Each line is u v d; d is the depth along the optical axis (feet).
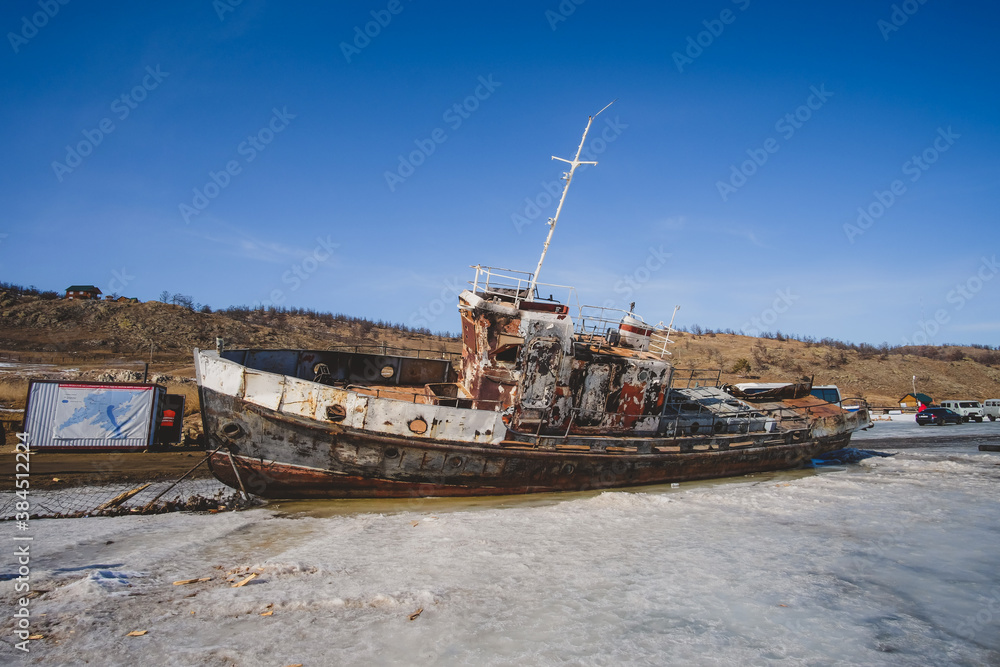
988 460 72.69
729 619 25.03
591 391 50.52
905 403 199.72
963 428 123.95
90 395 57.41
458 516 41.50
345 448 42.32
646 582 29.07
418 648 21.81
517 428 47.91
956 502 47.70
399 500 45.14
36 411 55.93
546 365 48.19
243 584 27.48
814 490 52.75
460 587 27.89
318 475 42.96
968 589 28.66
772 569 31.27
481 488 46.62
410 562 31.37
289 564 29.78
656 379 53.36
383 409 42.50
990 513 43.91
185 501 42.80
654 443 53.36
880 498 49.24
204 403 42.34
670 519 41.65
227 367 41.68
